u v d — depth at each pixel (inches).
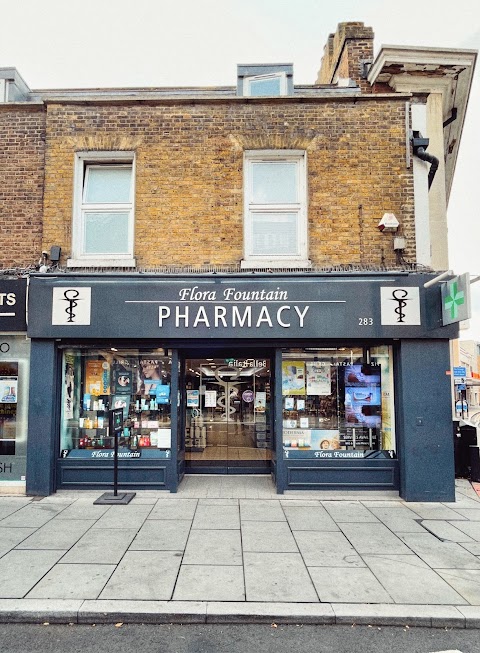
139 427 309.0
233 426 360.5
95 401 312.2
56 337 294.5
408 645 143.7
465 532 232.5
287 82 346.9
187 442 359.3
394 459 300.2
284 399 313.7
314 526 239.3
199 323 296.2
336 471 300.4
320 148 310.2
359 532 231.1
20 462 297.9
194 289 296.8
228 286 296.8
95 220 315.0
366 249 303.9
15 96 359.3
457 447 358.6
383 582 176.9
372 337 293.0
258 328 295.4
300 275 296.4
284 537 223.1
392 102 313.1
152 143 310.8
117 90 393.7
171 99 310.7
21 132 318.3
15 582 174.7
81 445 309.7
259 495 295.7
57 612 155.2
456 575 183.3
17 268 306.5
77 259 304.8
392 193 307.0
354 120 312.0
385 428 310.8
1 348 304.5
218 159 310.0
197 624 154.3
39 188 313.6
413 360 293.1
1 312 295.7
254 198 315.6
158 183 308.5
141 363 313.7
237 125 311.9
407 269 300.2
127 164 319.9
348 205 306.5
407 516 257.4
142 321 295.1
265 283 296.7
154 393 311.1
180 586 172.2
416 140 306.8
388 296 292.8
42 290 295.7
